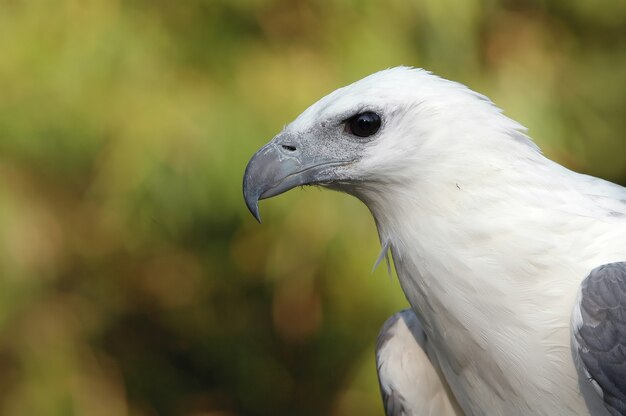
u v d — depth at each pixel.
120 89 10.55
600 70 12.65
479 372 6.55
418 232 6.55
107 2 10.77
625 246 6.29
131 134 10.43
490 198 6.36
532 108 11.03
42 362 11.63
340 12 11.01
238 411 13.27
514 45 11.73
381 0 10.95
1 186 10.91
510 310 6.29
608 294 5.96
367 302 10.91
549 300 6.24
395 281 10.77
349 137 6.79
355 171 6.76
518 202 6.35
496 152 6.41
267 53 10.94
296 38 11.07
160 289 12.63
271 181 6.93
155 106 10.47
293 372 12.95
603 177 12.69
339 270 10.85
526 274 6.27
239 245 11.81
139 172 10.48
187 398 13.07
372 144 6.68
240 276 12.26
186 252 12.05
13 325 11.57
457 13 10.81
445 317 6.54
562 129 11.34
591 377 5.95
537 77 11.45
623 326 5.89
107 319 12.58
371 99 6.66
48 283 11.70
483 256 6.34
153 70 10.63
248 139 10.40
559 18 12.55
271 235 10.99
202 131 10.40
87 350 12.10
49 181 11.31
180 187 10.56
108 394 11.97
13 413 11.52
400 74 6.76
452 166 6.43
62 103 10.49
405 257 6.68
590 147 12.13
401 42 10.89
